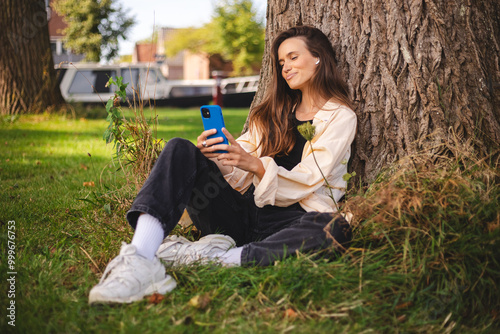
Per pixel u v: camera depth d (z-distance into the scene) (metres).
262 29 32.66
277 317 1.67
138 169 2.58
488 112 2.36
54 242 2.38
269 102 2.43
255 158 2.08
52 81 9.81
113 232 2.41
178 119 10.55
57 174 4.14
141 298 1.73
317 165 2.03
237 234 2.21
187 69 40.69
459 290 1.77
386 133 2.43
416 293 1.78
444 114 2.35
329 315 1.64
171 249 2.04
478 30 2.40
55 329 1.55
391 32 2.41
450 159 2.24
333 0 2.56
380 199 1.93
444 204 1.90
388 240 1.85
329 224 1.93
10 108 9.27
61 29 27.72
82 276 1.97
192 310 1.69
